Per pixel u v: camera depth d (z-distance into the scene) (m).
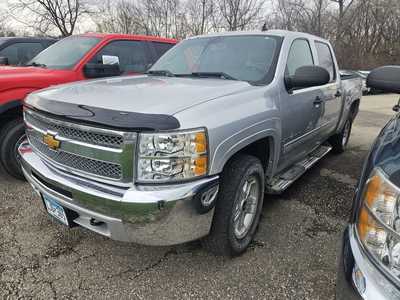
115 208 1.90
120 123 1.85
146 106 2.05
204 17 23.62
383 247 1.25
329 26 25.50
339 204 3.56
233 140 2.17
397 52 25.66
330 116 4.21
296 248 2.72
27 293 2.19
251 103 2.46
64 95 2.39
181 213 1.92
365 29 26.02
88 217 2.12
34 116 2.40
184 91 2.41
